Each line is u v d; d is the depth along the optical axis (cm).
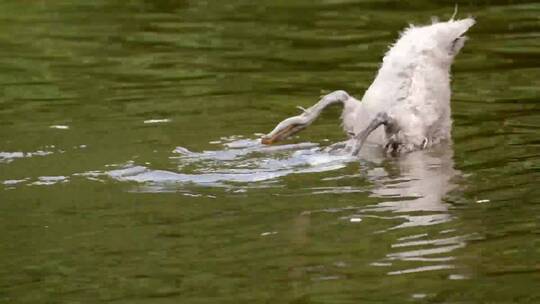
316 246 1928
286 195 2184
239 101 2911
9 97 2980
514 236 1952
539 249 1895
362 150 2475
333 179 2280
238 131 2638
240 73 3203
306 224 2028
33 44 3594
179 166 2366
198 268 1855
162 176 2300
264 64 3300
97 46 3553
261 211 2098
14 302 1747
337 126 2689
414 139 2456
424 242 1938
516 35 3531
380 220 2042
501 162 2372
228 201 2155
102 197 2183
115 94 2994
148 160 2406
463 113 2759
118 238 1984
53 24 3856
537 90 2941
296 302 1720
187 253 1917
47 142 2544
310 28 3738
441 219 2045
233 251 1917
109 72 3238
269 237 1975
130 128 2666
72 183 2258
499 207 2098
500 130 2608
